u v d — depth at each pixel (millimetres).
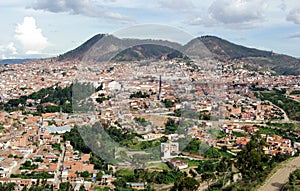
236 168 63594
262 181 59219
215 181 56844
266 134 102375
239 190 51125
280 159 77188
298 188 54500
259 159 55844
